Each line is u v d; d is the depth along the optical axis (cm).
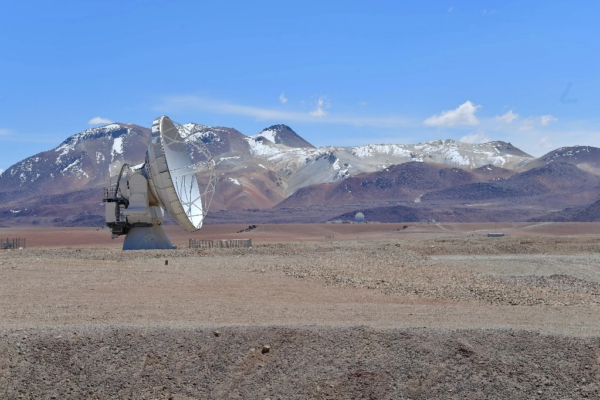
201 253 5603
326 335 1941
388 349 1877
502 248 7219
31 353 1850
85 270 3928
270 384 1767
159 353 1870
